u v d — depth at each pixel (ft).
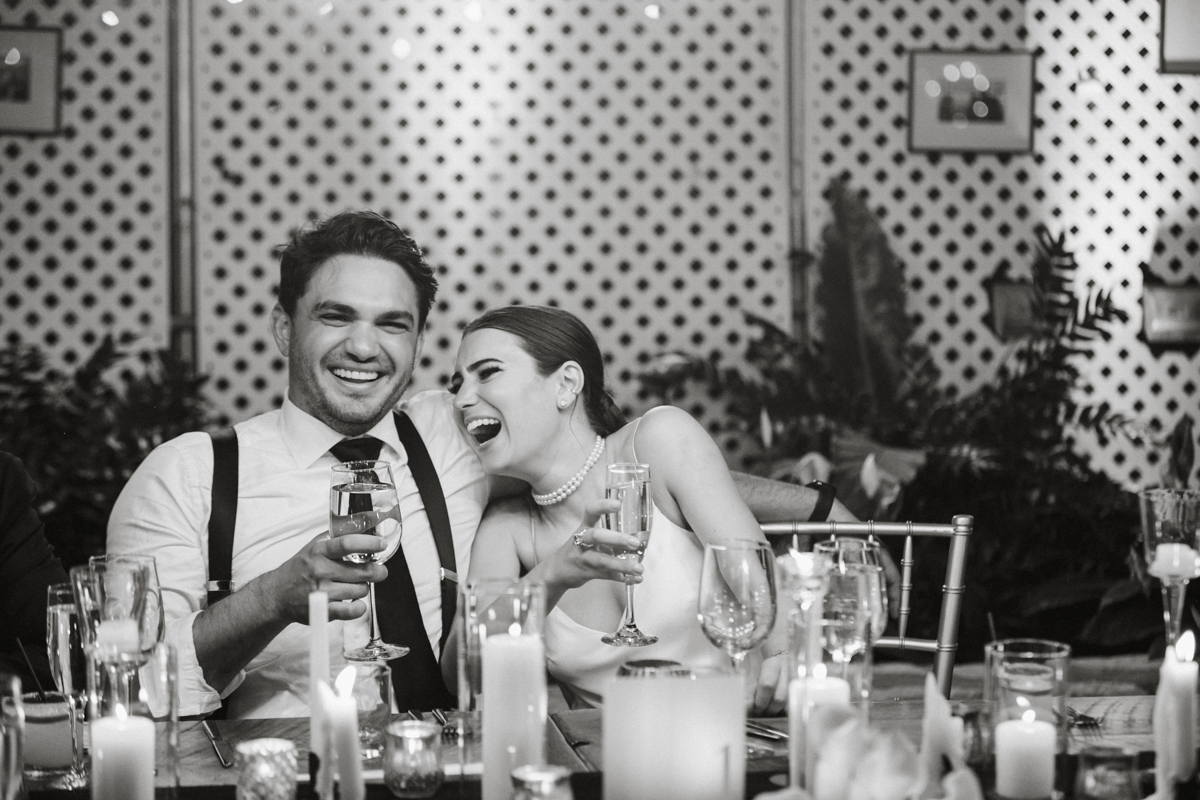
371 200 16.08
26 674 7.63
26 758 5.32
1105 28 16.63
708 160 16.38
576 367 7.58
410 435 8.16
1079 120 16.63
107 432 13.89
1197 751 5.12
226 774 5.24
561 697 9.06
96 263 15.69
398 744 4.76
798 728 4.43
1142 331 16.49
